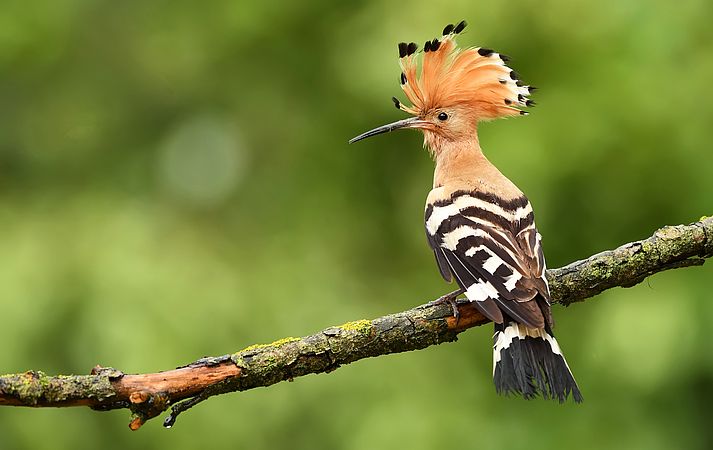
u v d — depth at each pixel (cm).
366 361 1347
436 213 820
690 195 1298
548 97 1325
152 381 628
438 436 1296
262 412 1294
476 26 1352
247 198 1636
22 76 1692
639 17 1292
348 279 1526
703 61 1298
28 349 1276
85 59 1711
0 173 1641
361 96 1468
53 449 1237
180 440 1259
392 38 1405
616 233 1345
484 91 927
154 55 1702
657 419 1285
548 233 1345
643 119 1296
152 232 1442
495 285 740
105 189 1611
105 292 1318
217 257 1442
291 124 1661
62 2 1688
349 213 1586
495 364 713
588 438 1292
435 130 938
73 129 1680
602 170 1312
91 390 612
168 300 1324
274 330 1380
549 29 1345
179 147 1688
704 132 1288
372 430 1292
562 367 707
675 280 1244
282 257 1510
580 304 1375
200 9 1678
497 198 817
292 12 1627
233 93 1688
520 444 1312
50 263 1356
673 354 1220
